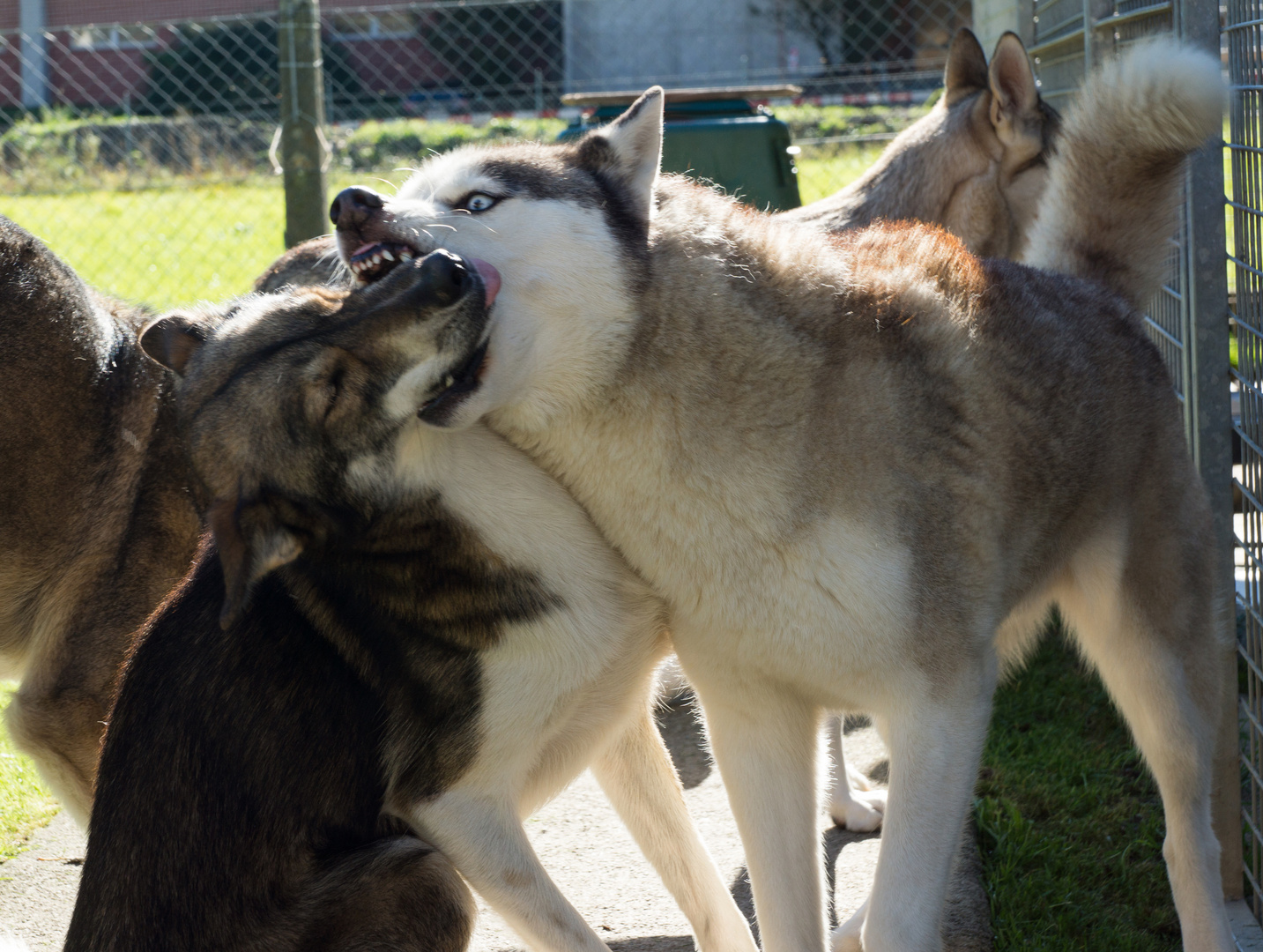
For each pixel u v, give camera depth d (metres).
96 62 21.88
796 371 2.27
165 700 2.50
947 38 20.66
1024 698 4.25
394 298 2.27
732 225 2.41
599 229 2.30
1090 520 2.71
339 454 2.38
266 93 17.05
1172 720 2.82
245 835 2.40
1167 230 3.18
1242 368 3.07
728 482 2.28
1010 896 3.14
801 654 2.34
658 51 24.02
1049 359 2.57
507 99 21.25
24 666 3.21
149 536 3.04
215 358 2.50
